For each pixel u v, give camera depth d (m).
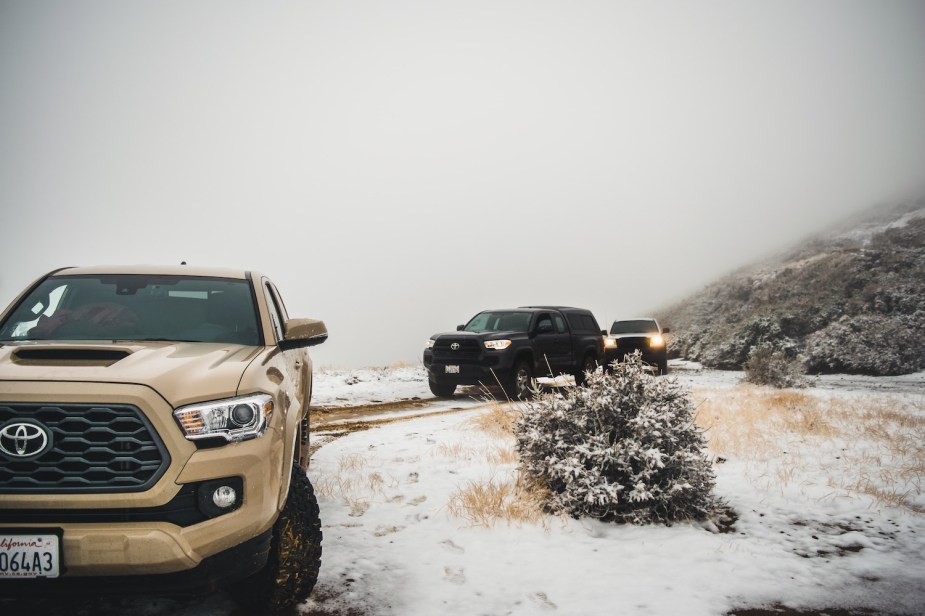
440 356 12.72
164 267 4.36
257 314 4.04
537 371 12.89
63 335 3.58
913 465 6.42
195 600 3.30
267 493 2.77
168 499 2.49
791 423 8.78
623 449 4.89
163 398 2.61
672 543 4.26
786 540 4.35
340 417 10.73
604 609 3.21
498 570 3.76
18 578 2.38
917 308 24.09
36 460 2.44
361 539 4.27
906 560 3.95
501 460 6.61
